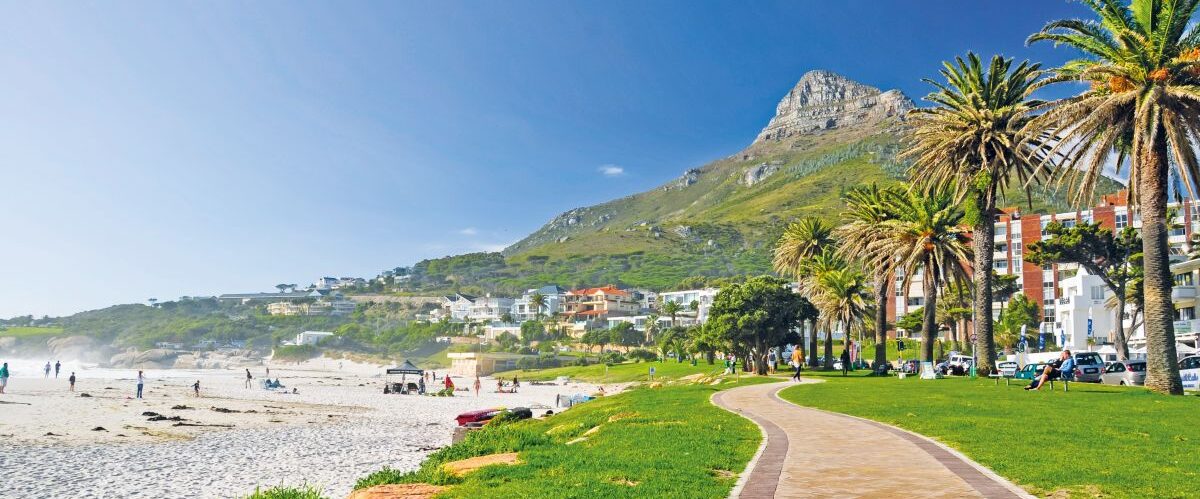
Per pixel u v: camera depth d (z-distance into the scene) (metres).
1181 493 11.51
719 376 74.94
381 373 199.75
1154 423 20.78
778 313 76.25
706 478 13.34
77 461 29.91
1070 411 24.34
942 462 14.63
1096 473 13.04
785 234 93.44
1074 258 74.56
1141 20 33.53
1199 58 32.22
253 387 115.38
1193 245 75.06
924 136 51.00
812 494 11.78
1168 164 34.03
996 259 141.25
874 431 20.05
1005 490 11.89
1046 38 36.28
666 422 24.06
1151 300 33.56
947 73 50.12
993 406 26.36
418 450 35.84
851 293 80.94
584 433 24.64
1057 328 111.62
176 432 42.25
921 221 55.81
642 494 12.02
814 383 46.88
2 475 26.08
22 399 63.47
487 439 23.30
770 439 18.69
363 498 12.97
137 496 22.92
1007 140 45.69
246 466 29.53
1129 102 34.00
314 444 38.12
